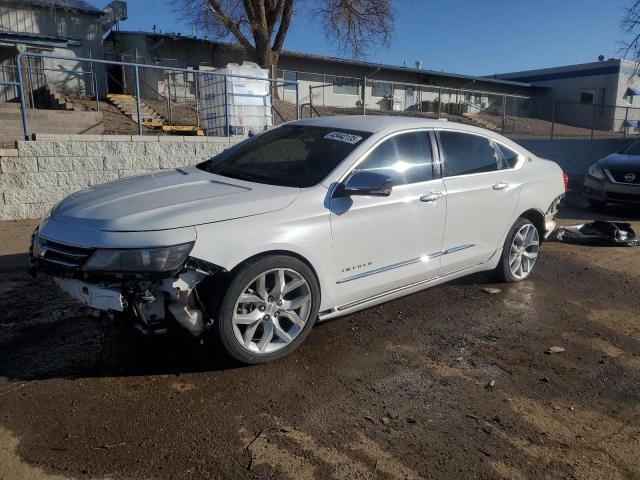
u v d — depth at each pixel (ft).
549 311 17.15
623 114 68.95
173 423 10.21
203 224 11.35
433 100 55.52
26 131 26.04
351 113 56.08
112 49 79.05
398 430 10.41
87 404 10.71
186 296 11.18
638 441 10.52
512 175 18.31
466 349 14.12
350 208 13.42
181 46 81.05
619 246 26.45
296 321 12.80
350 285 13.74
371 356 13.42
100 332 14.08
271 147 15.70
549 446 10.20
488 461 9.64
